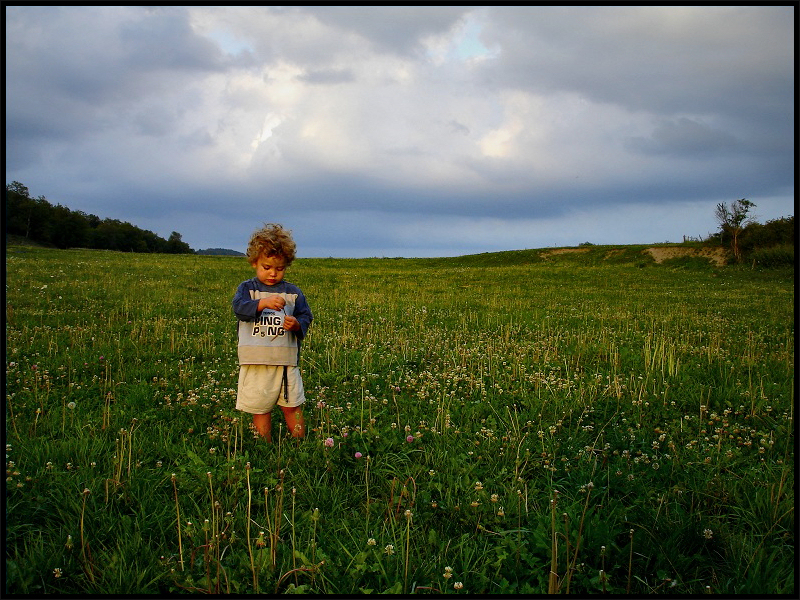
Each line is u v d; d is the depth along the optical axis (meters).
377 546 2.91
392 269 36.69
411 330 11.13
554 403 5.63
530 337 10.58
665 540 2.96
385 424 4.86
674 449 4.30
